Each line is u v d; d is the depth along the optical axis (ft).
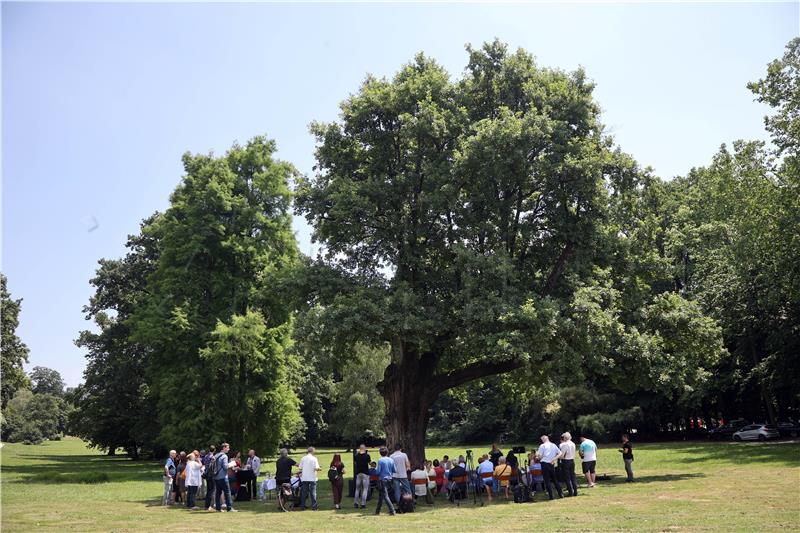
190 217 123.75
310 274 78.48
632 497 56.08
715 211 138.10
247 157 131.85
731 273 134.62
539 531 39.42
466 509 55.26
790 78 106.11
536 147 76.69
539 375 76.79
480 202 79.41
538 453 60.23
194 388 116.06
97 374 169.99
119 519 51.44
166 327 116.78
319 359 81.61
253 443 123.03
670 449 127.95
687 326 79.36
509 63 84.48
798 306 122.83
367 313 68.49
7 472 119.14
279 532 42.96
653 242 87.66
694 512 45.09
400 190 80.43
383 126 87.40
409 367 82.17
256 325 114.11
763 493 54.19
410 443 80.12
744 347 139.13
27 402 391.45
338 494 59.82
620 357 75.87
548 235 85.61
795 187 106.73
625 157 80.69
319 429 235.40
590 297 70.38
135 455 181.27
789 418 178.19
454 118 80.07
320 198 85.15
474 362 85.20
